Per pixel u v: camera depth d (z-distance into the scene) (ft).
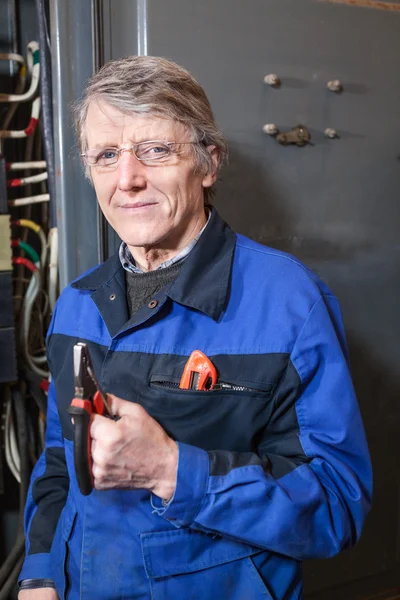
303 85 4.35
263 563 2.86
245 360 2.79
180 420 2.81
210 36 3.99
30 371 5.30
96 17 3.90
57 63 4.04
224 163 3.78
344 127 4.58
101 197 3.05
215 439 2.81
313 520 2.68
